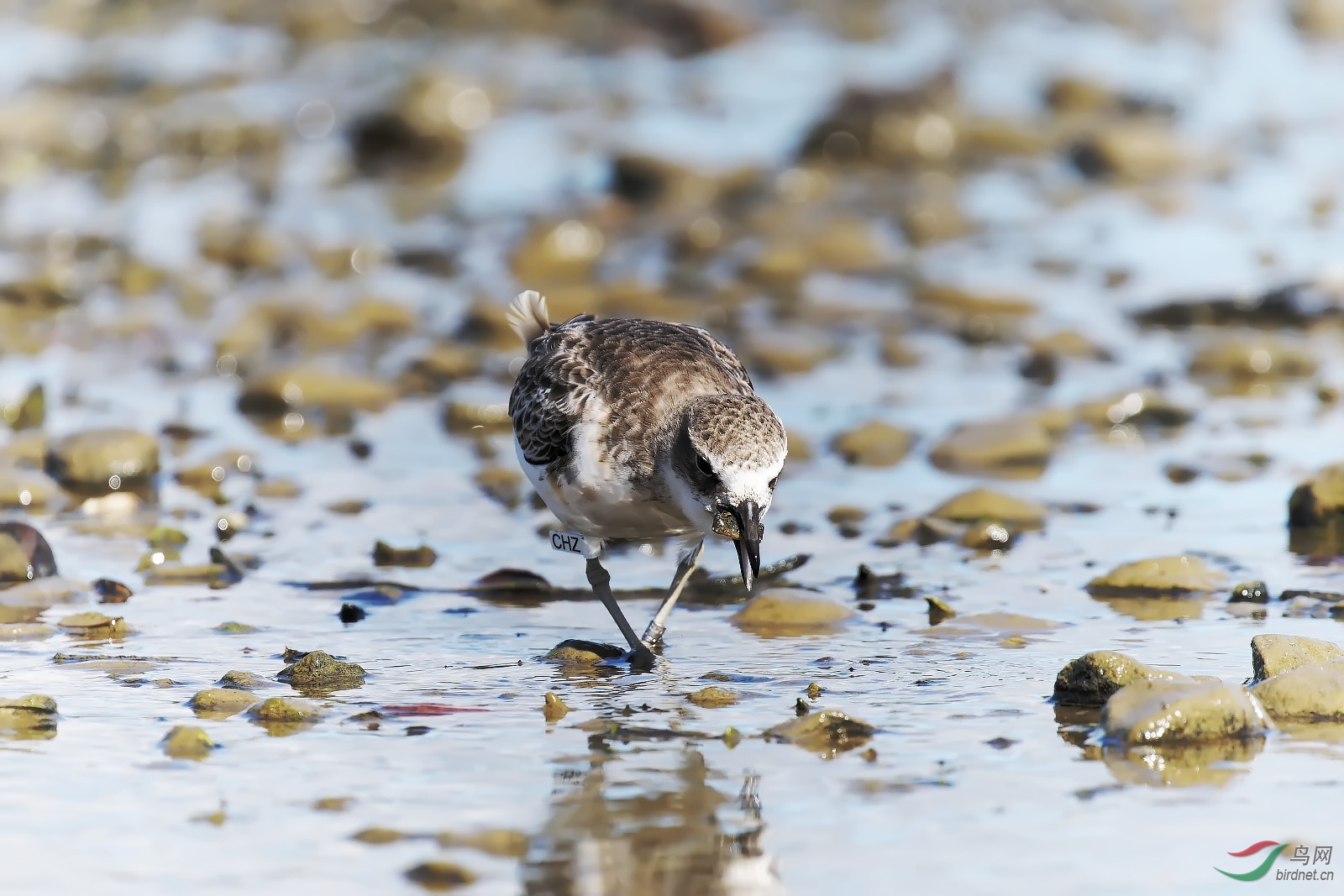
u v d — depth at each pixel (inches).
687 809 272.1
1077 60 1273.4
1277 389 661.9
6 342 716.0
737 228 914.1
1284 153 1070.4
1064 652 367.2
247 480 544.1
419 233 924.0
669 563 462.0
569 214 947.3
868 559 456.4
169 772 289.7
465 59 1289.4
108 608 409.1
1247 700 305.0
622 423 370.3
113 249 878.4
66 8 1373.0
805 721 311.1
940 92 1076.5
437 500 524.4
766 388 669.9
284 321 736.3
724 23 1336.1
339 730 315.3
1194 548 460.4
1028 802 273.9
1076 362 698.2
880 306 785.6
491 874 246.7
